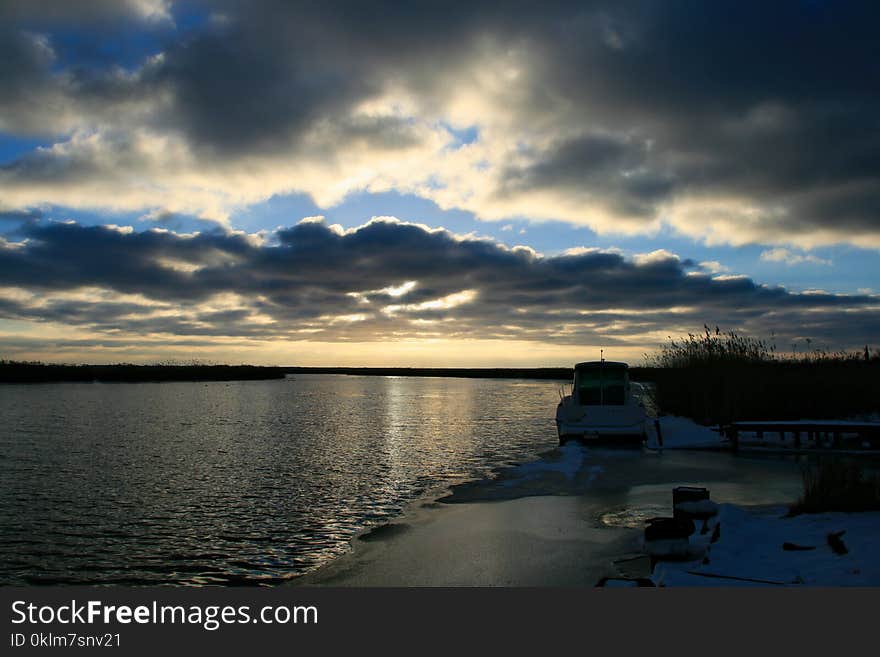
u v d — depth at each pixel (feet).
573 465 47.67
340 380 456.86
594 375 65.57
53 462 58.49
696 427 65.51
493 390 250.57
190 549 30.60
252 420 102.73
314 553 29.66
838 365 77.05
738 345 75.31
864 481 28.55
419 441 74.49
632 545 24.98
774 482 38.78
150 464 57.16
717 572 18.65
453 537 28.04
